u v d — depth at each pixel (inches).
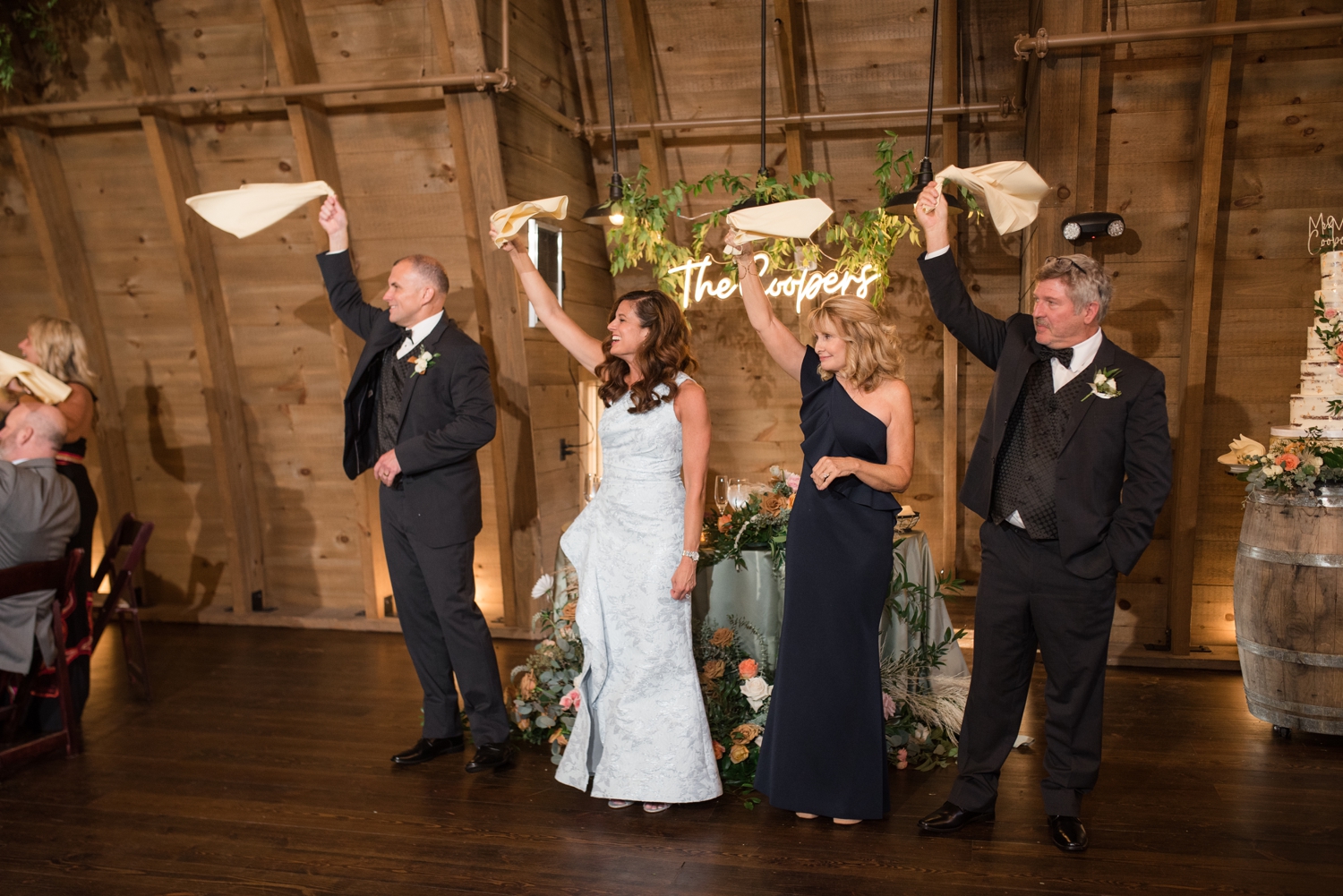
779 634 132.4
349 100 181.3
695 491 117.8
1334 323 142.3
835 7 181.0
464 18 163.2
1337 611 136.4
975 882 103.8
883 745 115.1
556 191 194.1
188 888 104.7
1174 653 178.2
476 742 135.7
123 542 166.6
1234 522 178.9
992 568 112.2
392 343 137.7
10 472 135.6
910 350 203.3
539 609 193.6
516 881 105.3
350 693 167.9
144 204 198.2
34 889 104.9
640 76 189.2
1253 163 166.9
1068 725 110.1
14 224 204.2
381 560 207.5
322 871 108.0
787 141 192.4
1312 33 157.6
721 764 129.5
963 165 192.7
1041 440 108.2
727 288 200.4
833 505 112.7
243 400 209.3
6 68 179.3
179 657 189.0
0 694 146.3
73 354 156.6
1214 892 101.6
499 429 184.1
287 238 194.7
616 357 122.3
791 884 103.7
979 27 180.4
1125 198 171.9
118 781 132.6
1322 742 142.3
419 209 187.0
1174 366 175.2
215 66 185.5
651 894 102.1
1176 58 162.6
